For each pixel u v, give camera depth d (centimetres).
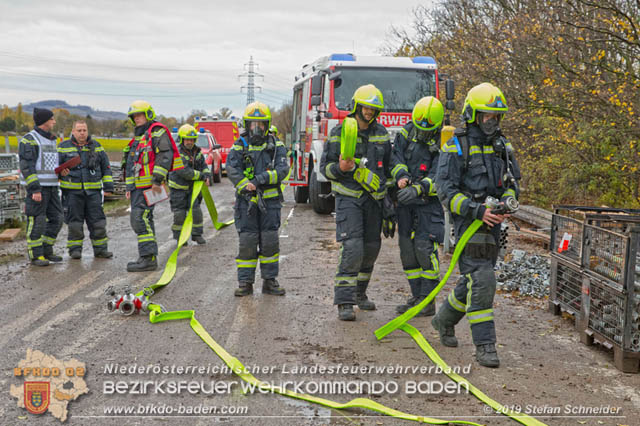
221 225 1184
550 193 1440
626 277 452
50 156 849
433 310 611
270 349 505
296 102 1734
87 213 890
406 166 589
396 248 987
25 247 988
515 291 697
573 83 1150
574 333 553
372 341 528
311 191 1406
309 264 848
